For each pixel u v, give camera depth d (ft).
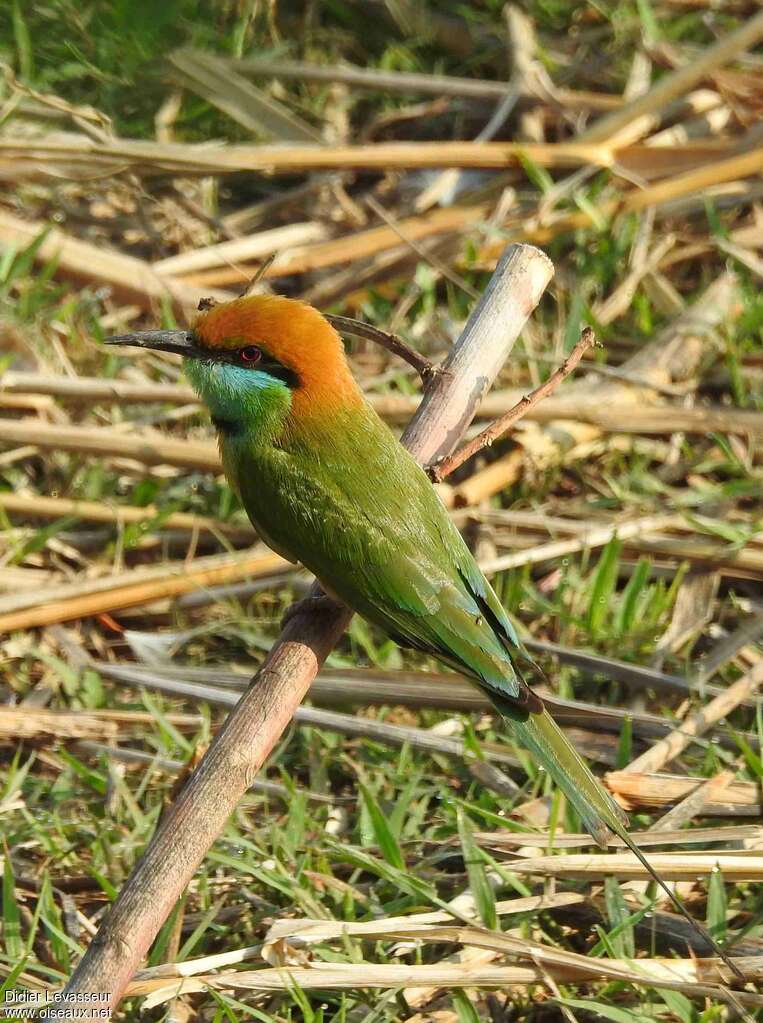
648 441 41.37
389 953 27.61
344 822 31.63
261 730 24.79
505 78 51.83
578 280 45.65
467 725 32.48
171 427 41.68
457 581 28.04
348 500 28.32
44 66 45.27
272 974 25.54
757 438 40.81
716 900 27.50
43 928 28.89
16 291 43.47
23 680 35.40
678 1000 26.14
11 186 47.29
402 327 44.37
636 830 30.45
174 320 43.47
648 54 50.62
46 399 40.40
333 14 53.01
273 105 47.98
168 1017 26.30
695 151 47.39
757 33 46.34
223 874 29.81
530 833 29.58
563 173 47.80
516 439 39.65
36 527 38.65
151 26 41.09
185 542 38.73
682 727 32.89
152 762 32.22
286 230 46.62
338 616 28.35
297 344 28.91
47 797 32.42
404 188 49.08
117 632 36.81
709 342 43.45
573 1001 25.77
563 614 36.29
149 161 43.93
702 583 37.58
